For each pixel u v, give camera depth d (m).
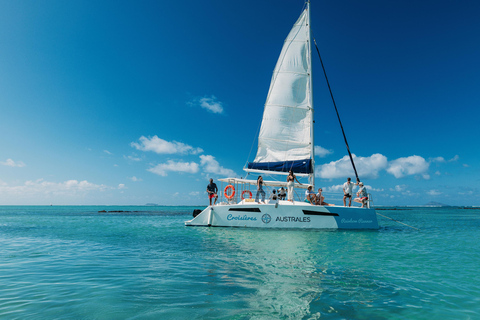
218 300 3.62
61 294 3.85
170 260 6.24
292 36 14.55
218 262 6.02
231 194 13.72
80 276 4.86
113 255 6.90
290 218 12.15
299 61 14.36
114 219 26.12
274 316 3.11
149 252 7.30
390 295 3.96
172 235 10.99
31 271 5.27
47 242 9.50
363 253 7.23
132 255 6.89
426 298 3.86
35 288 4.15
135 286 4.24
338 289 4.18
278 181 13.38
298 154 13.98
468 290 4.25
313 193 12.82
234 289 4.11
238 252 7.25
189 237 10.27
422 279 4.84
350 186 12.95
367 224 12.48
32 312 3.19
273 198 13.35
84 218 28.11
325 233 11.26
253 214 12.50
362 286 4.37
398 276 5.02
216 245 8.40
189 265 5.71
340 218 12.17
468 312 3.38
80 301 3.55
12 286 4.25
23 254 7.15
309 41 14.38
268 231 11.84
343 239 9.71
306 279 4.71
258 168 14.01
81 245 8.72
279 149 14.26
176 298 3.68
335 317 3.12
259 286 4.27
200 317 3.04
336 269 5.48
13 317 3.04
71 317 3.04
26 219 25.98
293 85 14.30
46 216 32.88
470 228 16.50
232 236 10.40
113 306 3.37
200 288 4.13
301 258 6.50
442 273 5.28
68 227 16.16
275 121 14.31
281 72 14.45
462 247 8.58
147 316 3.06
